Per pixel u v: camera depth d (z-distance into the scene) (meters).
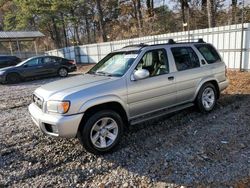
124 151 4.16
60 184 3.35
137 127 5.14
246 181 3.11
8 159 4.15
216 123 5.11
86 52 23.58
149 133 4.82
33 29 42.66
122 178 3.39
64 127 3.73
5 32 28.50
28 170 3.75
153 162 3.73
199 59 5.59
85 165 3.81
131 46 5.26
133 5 31.89
